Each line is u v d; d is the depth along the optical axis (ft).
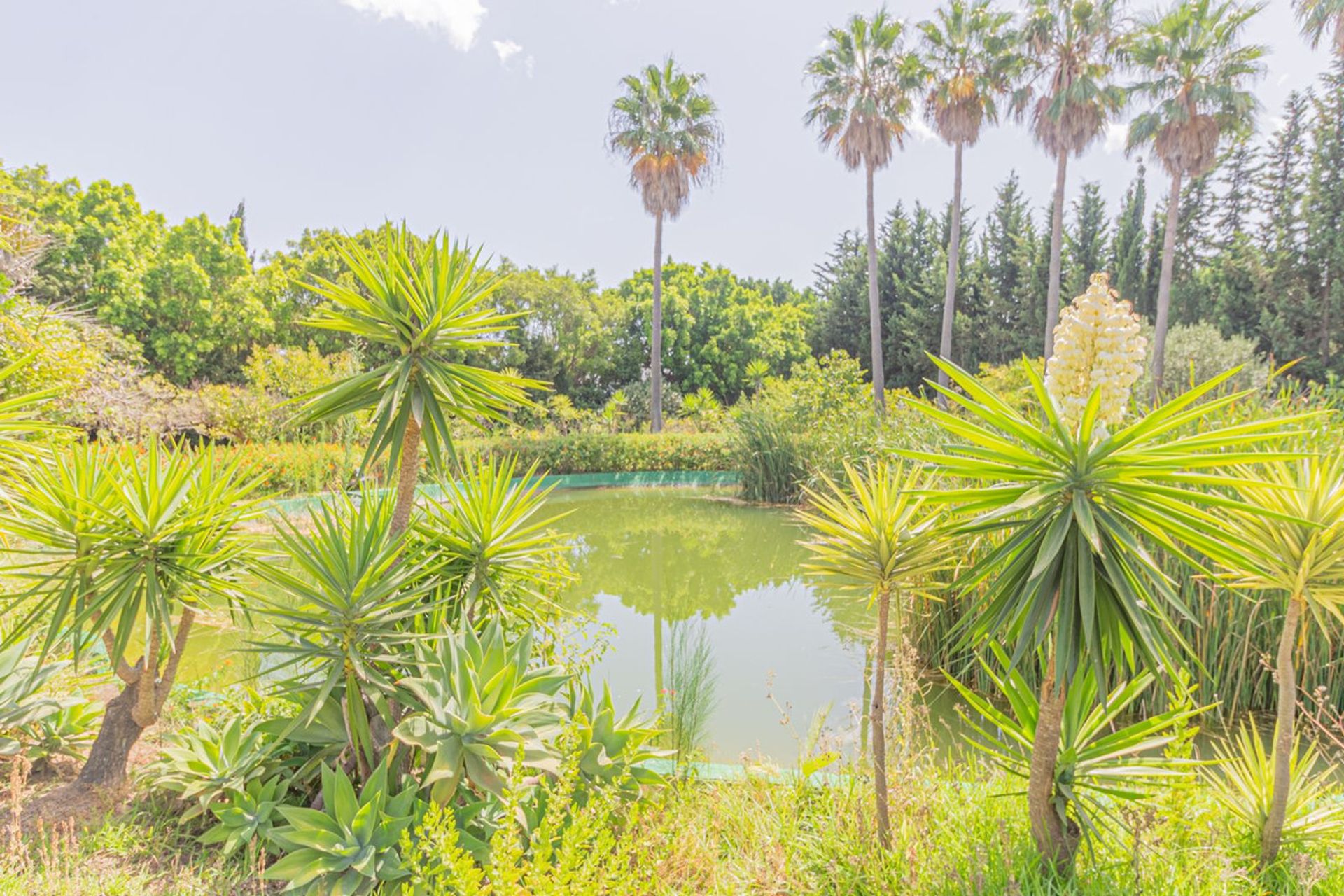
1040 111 62.64
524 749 7.02
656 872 6.95
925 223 97.81
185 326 81.56
